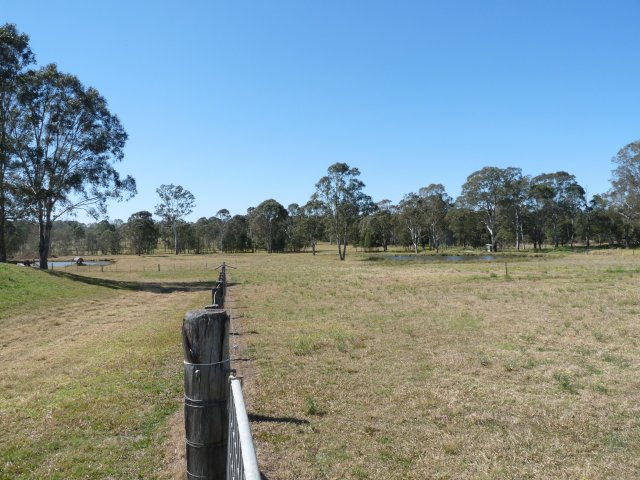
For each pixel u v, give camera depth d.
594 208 101.06
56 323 14.04
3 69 29.11
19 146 30.05
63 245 114.38
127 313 16.17
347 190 69.94
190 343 2.52
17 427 5.09
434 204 93.88
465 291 19.84
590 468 4.07
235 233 112.31
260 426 5.07
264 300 17.58
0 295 17.88
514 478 3.91
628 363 7.72
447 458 4.30
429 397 6.05
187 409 2.55
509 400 5.94
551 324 11.45
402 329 11.03
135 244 108.69
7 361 9.05
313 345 9.18
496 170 91.75
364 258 71.56
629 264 38.38
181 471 3.92
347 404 5.80
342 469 4.07
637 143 72.06
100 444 4.60
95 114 32.38
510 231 105.62
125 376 7.05
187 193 105.00
